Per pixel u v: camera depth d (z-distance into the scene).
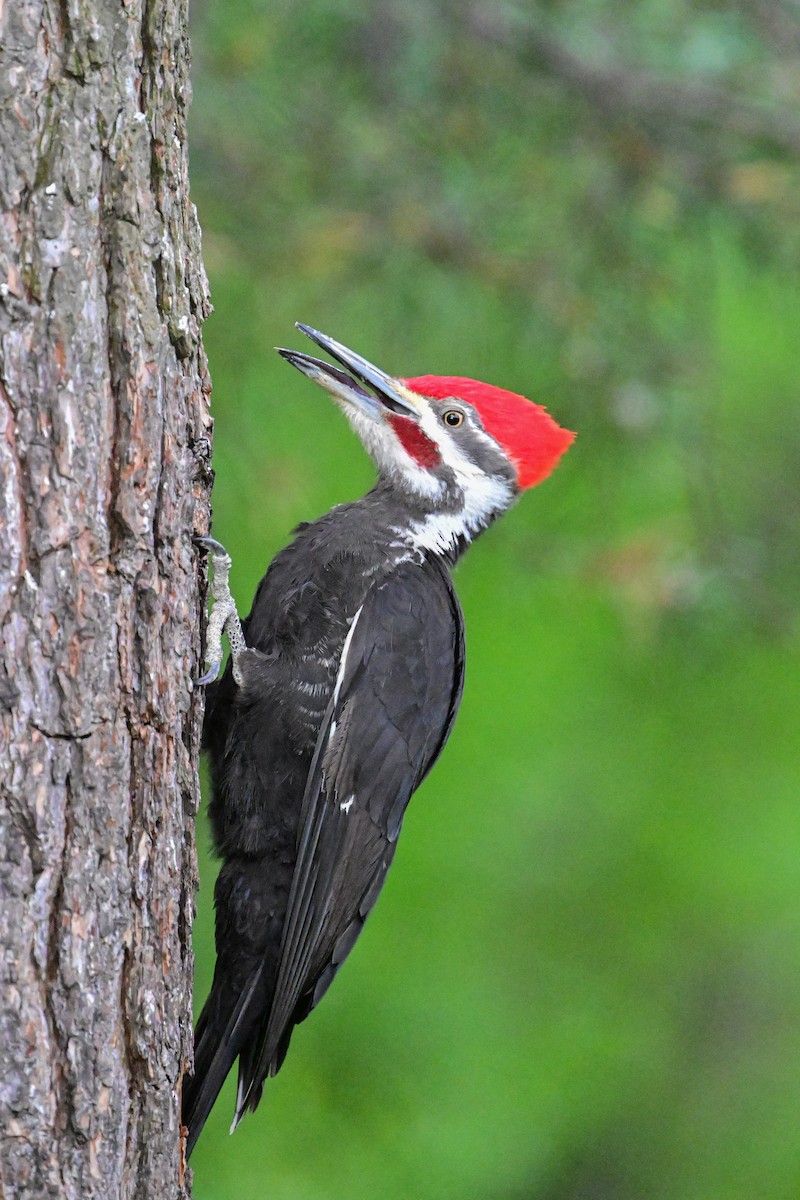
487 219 11.30
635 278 11.30
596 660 17.14
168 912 6.43
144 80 6.20
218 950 8.13
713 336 11.65
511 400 9.57
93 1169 5.96
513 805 17.36
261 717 8.06
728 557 11.34
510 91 11.44
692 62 11.06
